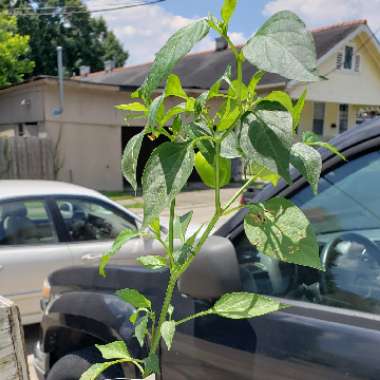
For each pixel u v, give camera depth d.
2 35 24.36
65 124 16.23
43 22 42.31
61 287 2.87
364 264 1.76
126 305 2.32
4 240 4.48
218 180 0.90
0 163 15.23
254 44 0.68
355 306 1.69
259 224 0.94
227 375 1.79
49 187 4.98
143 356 2.09
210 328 1.86
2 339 0.97
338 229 1.86
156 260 1.12
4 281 4.37
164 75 0.71
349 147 1.80
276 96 0.81
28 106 16.58
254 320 1.75
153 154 0.79
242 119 0.77
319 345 1.56
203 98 0.85
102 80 29.42
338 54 23.00
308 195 1.87
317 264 0.89
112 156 17.31
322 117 24.27
